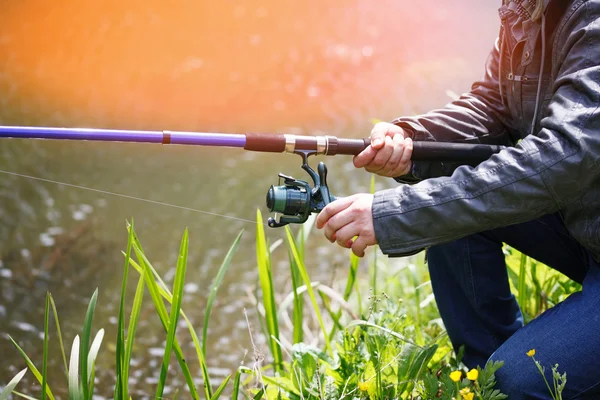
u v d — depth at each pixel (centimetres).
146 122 720
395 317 287
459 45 1014
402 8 1130
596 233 202
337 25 1038
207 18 981
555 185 194
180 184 591
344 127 731
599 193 200
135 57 876
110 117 722
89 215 531
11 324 403
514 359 210
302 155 233
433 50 986
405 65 926
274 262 489
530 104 222
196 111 756
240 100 791
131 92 791
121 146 660
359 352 263
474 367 255
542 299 315
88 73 821
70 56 852
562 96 198
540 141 196
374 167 239
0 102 723
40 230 504
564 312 209
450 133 249
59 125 688
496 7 1196
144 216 534
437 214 200
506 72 238
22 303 422
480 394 212
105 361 378
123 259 477
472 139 250
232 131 712
